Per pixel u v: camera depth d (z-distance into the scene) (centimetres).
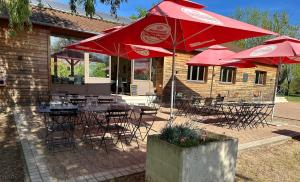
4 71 861
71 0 800
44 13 1006
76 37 1070
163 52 746
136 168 383
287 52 653
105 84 1162
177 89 1324
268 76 1975
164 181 305
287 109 1470
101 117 620
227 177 331
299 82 3338
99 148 474
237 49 2038
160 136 327
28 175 349
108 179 343
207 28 434
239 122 825
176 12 369
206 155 301
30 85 912
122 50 778
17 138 553
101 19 1293
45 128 590
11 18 611
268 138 626
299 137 679
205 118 892
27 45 891
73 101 710
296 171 430
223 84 1580
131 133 568
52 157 416
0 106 865
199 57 971
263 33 411
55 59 1030
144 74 1293
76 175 349
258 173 415
